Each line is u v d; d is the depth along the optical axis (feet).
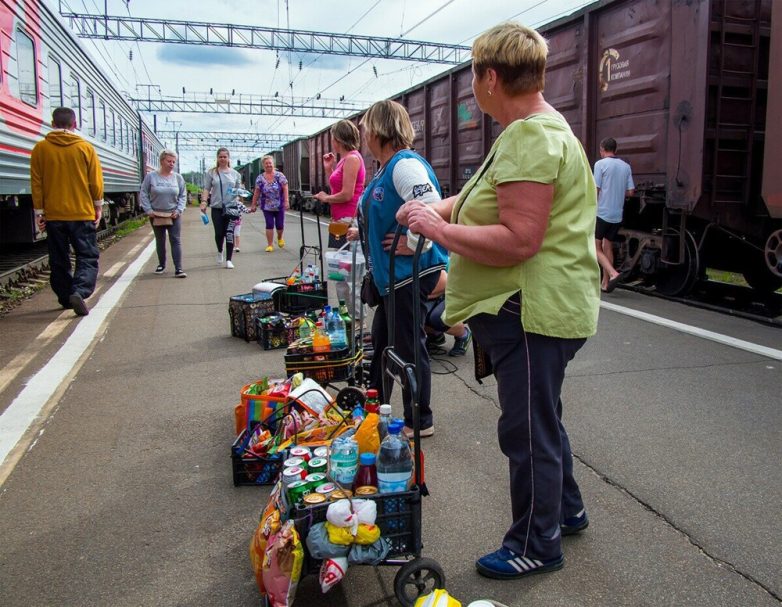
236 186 32.76
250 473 10.03
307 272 19.76
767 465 10.55
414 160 10.66
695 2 20.56
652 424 12.24
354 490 7.60
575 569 8.02
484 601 6.55
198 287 27.09
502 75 7.27
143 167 83.51
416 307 7.32
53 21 31.30
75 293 21.27
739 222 22.53
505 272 7.34
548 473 7.65
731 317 21.12
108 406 13.32
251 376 15.20
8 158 23.80
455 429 12.23
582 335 7.38
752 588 7.61
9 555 8.33
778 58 18.90
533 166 6.76
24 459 10.94
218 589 7.73
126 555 8.36
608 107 25.04
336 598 7.59
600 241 25.22
